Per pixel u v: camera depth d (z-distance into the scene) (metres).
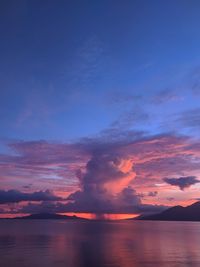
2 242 108.62
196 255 74.81
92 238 133.75
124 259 68.38
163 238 134.00
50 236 145.00
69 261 65.19
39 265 60.00
